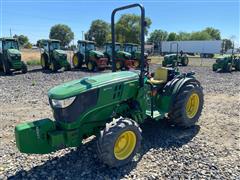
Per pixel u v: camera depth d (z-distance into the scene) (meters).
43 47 18.73
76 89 3.66
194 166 3.89
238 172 3.73
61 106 3.66
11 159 4.15
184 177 3.60
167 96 4.90
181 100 4.95
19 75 15.36
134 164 3.93
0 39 15.98
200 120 5.96
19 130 3.42
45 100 8.20
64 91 3.63
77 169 3.82
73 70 18.64
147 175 3.64
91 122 3.94
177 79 5.14
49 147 3.70
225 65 18.30
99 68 18.42
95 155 4.18
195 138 4.90
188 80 5.22
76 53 19.47
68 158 4.13
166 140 4.77
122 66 19.61
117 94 4.10
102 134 3.60
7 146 4.64
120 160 3.75
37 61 24.47
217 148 4.50
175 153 4.28
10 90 10.07
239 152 4.35
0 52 16.17
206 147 4.52
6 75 15.38
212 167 3.86
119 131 3.61
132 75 4.41
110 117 4.14
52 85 11.36
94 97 3.80
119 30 67.81
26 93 9.42
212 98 8.41
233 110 6.87
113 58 4.84
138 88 4.44
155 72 5.32
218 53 47.94
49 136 3.64
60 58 17.66
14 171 3.80
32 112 6.82
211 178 3.58
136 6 4.21
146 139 4.80
